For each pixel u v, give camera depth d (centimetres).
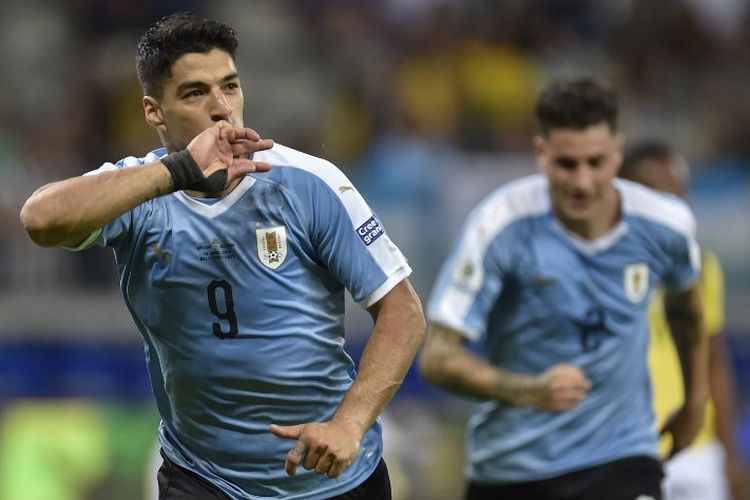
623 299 1983
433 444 3275
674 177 2314
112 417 3288
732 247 3678
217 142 1319
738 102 5028
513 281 1995
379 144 4491
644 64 5103
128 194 1291
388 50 4962
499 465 2011
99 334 3381
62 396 3316
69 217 1287
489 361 2056
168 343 1427
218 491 1481
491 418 2014
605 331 1981
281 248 1393
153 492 2844
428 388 3319
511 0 5134
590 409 1978
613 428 1992
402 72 4881
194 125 1368
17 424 3238
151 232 1391
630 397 2006
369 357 1388
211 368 1418
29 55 4625
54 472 3188
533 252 1977
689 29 5216
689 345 2073
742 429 3444
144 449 3256
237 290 1395
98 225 1302
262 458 1458
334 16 4956
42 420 3253
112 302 3438
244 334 1405
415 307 1420
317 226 1398
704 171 3878
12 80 4550
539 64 5038
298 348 1417
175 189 1311
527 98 4912
